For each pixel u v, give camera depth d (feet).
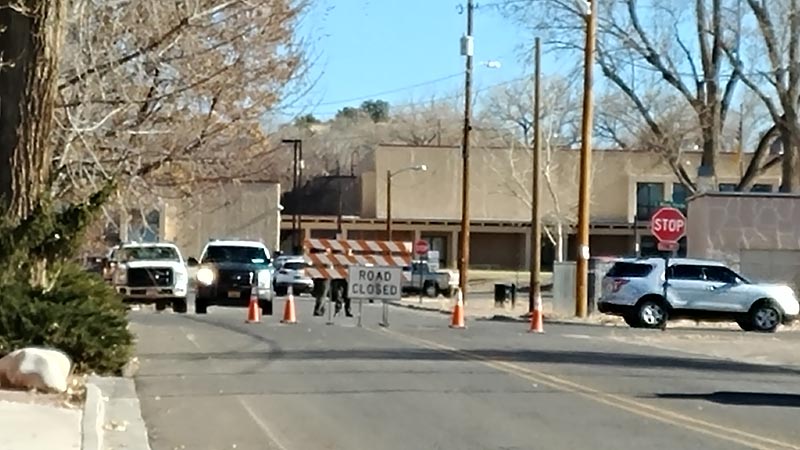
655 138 199.72
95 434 40.27
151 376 59.67
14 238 56.13
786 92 176.76
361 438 42.04
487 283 251.19
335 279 105.91
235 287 116.37
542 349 80.94
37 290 56.03
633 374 66.23
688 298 116.57
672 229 110.63
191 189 82.89
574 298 138.21
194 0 67.82
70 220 57.82
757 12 177.78
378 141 404.16
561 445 41.14
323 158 430.20
